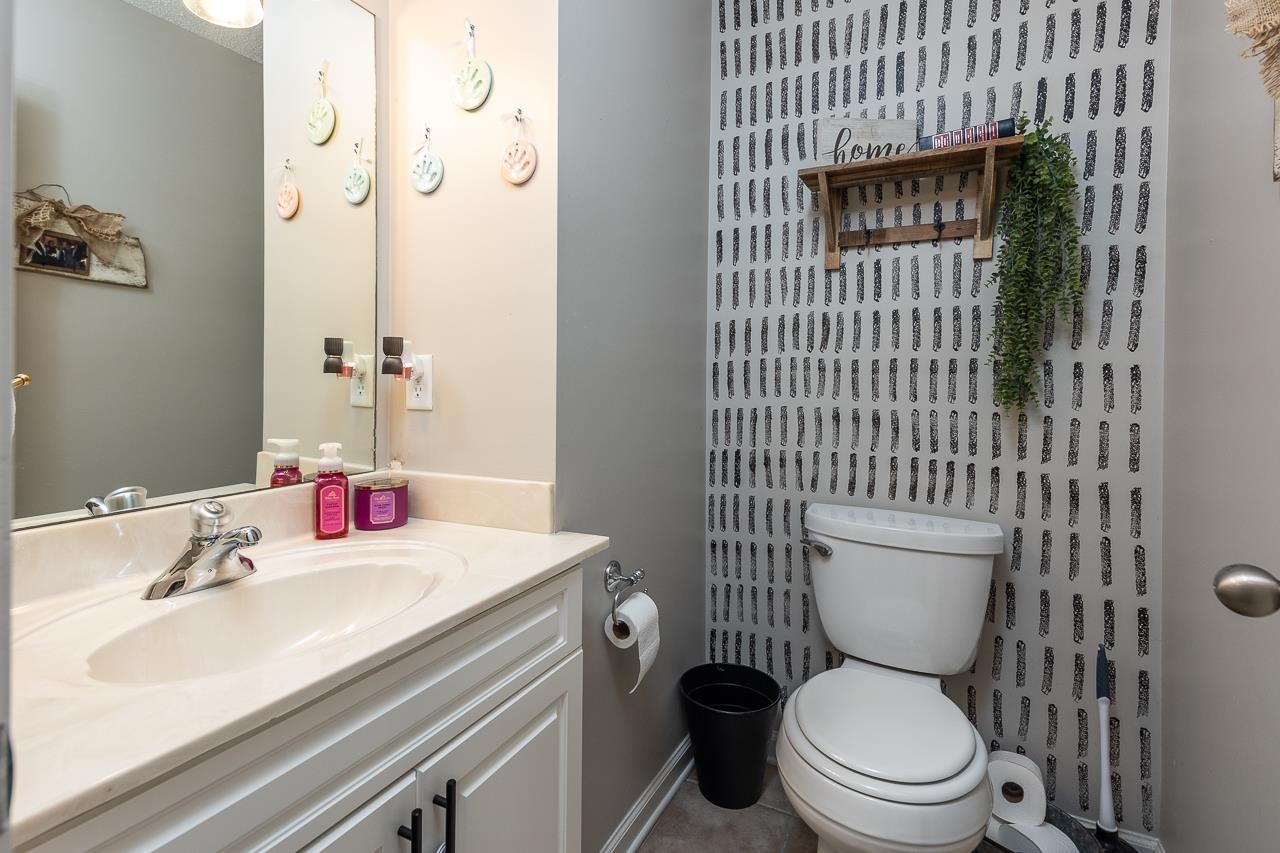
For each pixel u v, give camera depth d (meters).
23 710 0.52
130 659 0.70
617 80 1.34
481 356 1.21
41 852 0.41
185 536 0.93
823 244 1.76
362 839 0.64
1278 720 0.81
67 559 0.80
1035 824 1.42
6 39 0.22
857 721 1.23
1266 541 0.85
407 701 0.70
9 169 0.22
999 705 1.59
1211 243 1.10
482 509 1.20
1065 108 1.49
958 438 1.62
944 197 1.62
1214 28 1.10
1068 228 1.44
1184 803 1.25
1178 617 1.29
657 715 1.60
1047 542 1.53
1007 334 1.47
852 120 1.66
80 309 0.84
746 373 1.87
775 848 1.47
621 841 1.39
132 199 0.90
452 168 1.24
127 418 0.89
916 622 1.46
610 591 1.32
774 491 1.84
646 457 1.51
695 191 1.80
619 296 1.37
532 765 0.95
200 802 0.50
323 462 1.12
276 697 0.54
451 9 1.23
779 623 1.84
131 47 0.90
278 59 1.11
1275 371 0.83
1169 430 1.36
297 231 1.14
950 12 1.61
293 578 0.91
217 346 1.02
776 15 1.81
